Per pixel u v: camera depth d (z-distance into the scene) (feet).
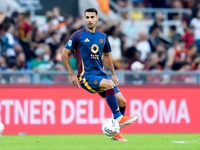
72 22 132.36
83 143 58.90
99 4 137.69
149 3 142.00
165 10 140.67
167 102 103.91
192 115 104.78
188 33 137.59
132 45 130.31
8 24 125.39
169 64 129.18
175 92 104.53
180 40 133.80
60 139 74.02
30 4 132.05
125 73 105.60
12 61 120.37
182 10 140.97
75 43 61.05
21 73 101.60
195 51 133.80
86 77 60.64
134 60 126.72
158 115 103.30
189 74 107.55
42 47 124.26
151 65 127.34
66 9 134.62
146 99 103.04
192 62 130.72
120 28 137.59
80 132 99.55
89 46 60.44
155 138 77.41
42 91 99.04
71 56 117.60
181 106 104.42
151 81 106.22
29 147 49.37
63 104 99.50
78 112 99.91
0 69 118.93
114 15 139.44
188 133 103.65
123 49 129.49
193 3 142.72
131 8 140.15
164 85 104.22
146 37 131.85
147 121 102.63
